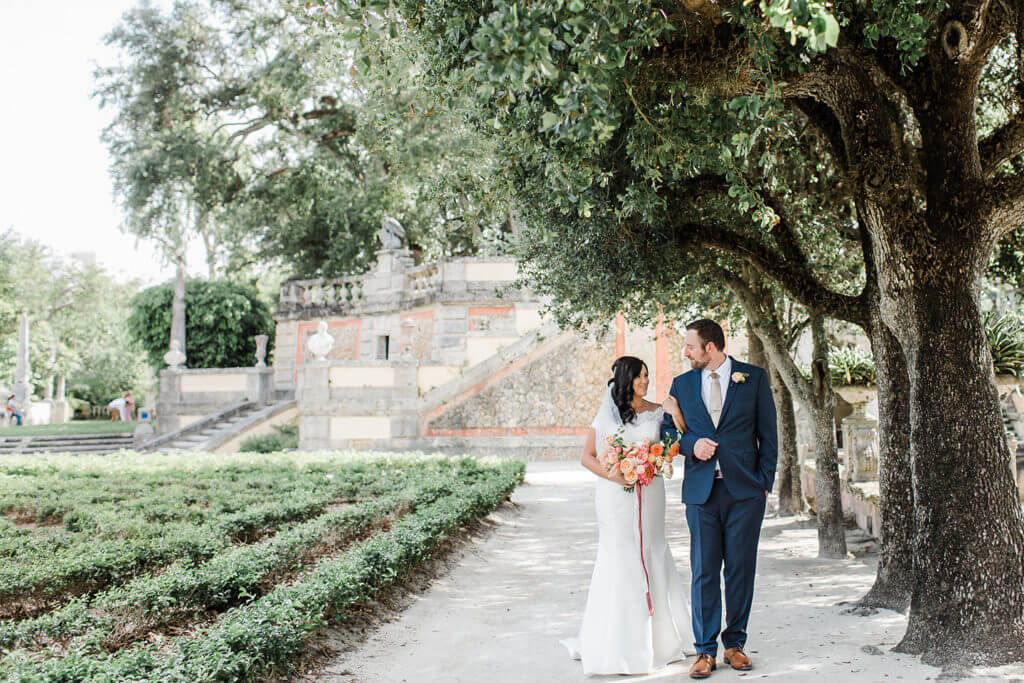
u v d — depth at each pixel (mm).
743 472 4414
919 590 4570
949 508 4461
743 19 4047
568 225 6945
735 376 4520
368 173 25812
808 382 8438
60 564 5504
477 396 20234
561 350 20031
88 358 50281
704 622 4348
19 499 9484
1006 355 8969
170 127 28500
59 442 24062
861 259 9672
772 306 8867
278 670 4262
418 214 25625
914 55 4434
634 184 5371
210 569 5441
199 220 28172
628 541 4633
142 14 27234
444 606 6344
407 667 4688
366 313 26031
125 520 7750
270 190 28891
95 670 3395
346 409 20438
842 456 12406
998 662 4117
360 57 4051
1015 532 4383
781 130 6020
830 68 4922
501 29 3363
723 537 4465
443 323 22953
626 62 4324
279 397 27422
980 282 4648
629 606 4523
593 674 4441
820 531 8133
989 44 4531
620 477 4586
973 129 4645
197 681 3480
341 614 5246
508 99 3973
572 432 19734
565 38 3463
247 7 27047
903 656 4430
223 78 28891
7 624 4516
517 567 7930
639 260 7027
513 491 13258
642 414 4836
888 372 5883
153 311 30688
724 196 6660
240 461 14906
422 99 5602
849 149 5012
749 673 4227
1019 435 10242
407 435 20281
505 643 5199
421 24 4652
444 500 8898
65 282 49156
